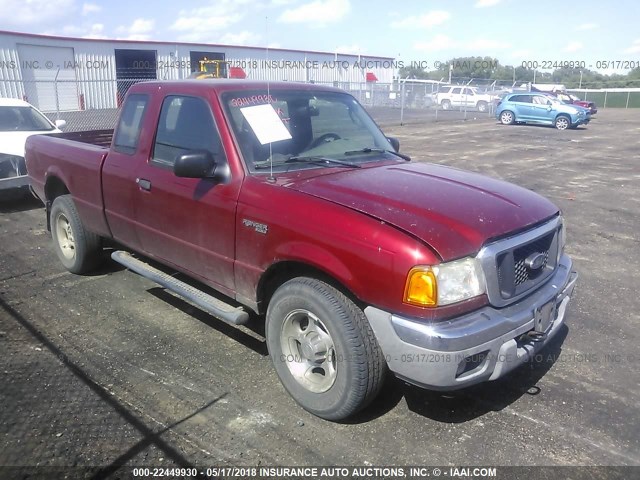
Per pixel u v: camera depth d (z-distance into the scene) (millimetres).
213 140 3783
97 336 4293
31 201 8969
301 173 3676
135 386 3607
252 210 3420
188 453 2975
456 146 17641
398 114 31297
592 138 21484
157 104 4297
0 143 8359
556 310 3492
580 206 9156
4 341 4176
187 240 3982
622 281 5664
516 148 17375
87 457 2928
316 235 3080
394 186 3428
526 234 3162
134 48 31062
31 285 5316
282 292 3301
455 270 2814
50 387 3570
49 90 28312
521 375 3820
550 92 38156
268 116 3861
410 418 3320
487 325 2848
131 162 4438
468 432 3197
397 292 2807
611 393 3611
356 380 3012
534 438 3146
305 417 3314
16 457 2914
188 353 4047
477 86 37594
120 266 5855
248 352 4074
